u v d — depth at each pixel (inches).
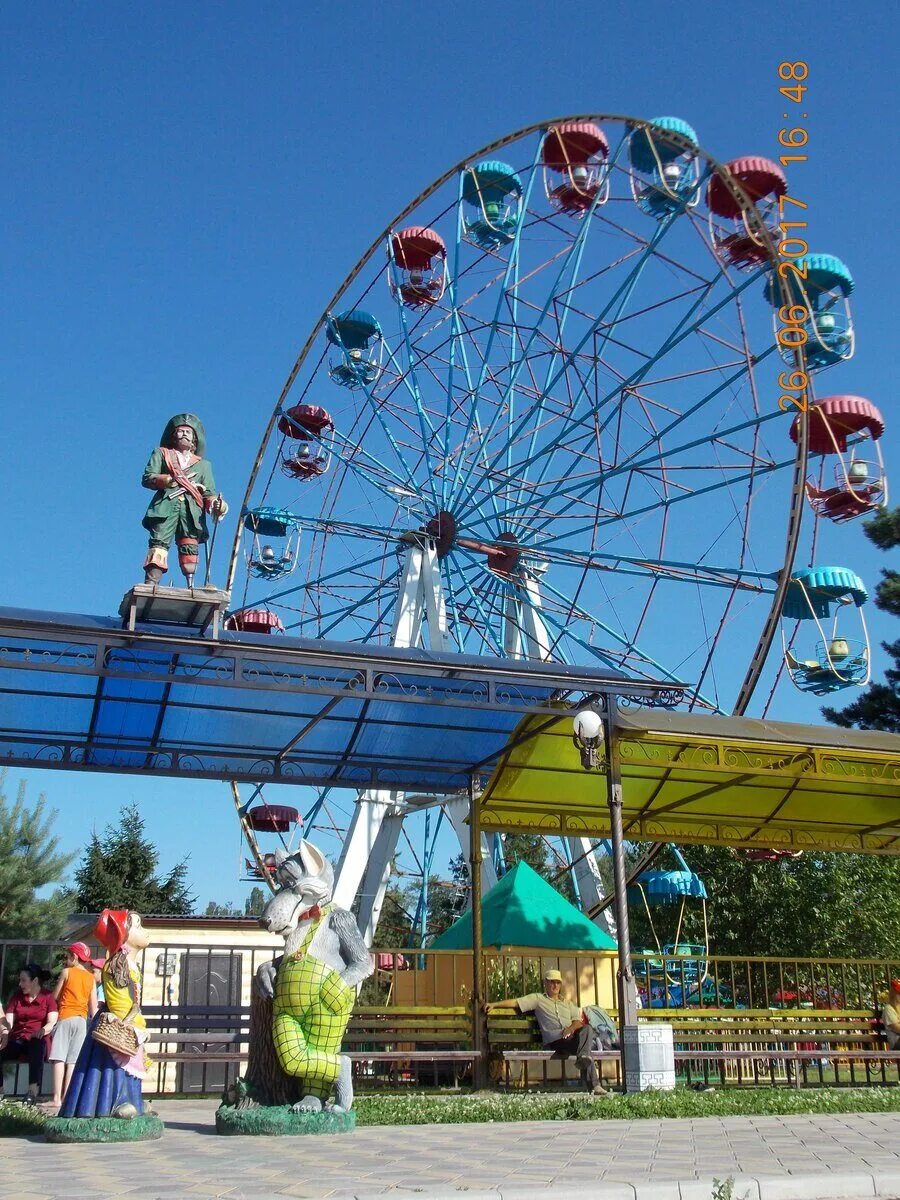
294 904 392.8
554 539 1079.6
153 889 1803.6
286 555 1178.6
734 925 1315.2
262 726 631.2
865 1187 272.5
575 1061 562.3
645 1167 293.6
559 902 775.7
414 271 1177.4
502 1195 243.0
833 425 1012.5
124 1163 304.3
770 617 911.0
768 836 767.1
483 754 675.4
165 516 480.7
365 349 1205.1
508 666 539.5
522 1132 379.6
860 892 1302.9
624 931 536.7
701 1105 449.1
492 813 690.2
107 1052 371.6
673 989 1024.2
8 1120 388.5
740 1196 258.2
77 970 485.4
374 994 1278.3
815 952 1263.5
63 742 635.5
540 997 590.6
